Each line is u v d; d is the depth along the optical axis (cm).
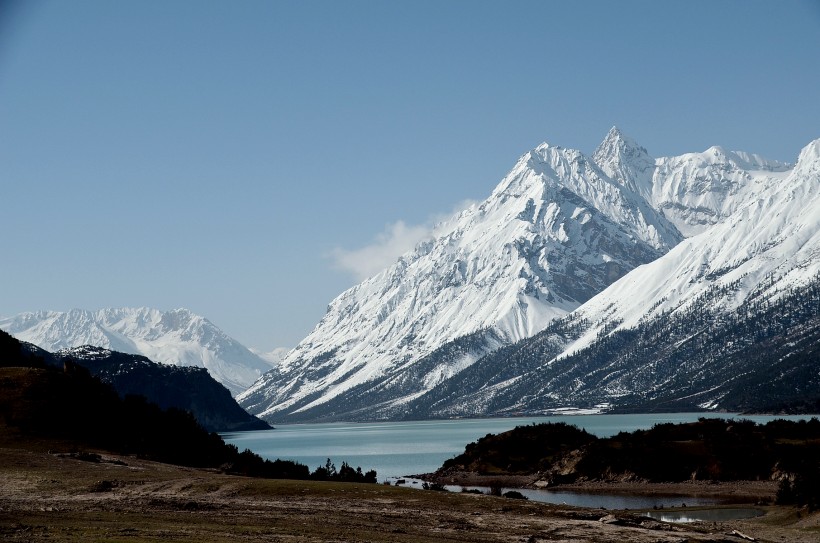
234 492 10562
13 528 7088
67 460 12581
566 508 10362
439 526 8862
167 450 15362
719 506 13088
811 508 11356
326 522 8706
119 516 8362
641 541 8475
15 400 15100
